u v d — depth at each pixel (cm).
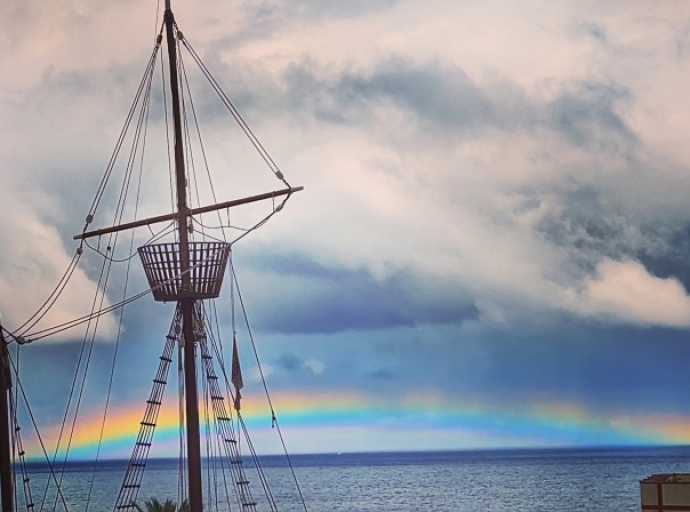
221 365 4169
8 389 3356
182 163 3719
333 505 15125
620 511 12706
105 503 14450
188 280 3603
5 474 3156
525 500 14625
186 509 3772
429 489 17612
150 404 3822
